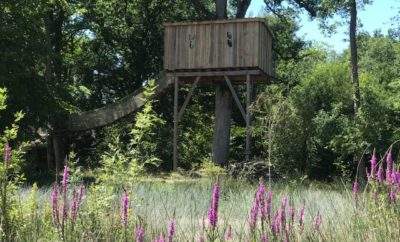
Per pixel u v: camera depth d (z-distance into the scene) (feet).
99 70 125.80
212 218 16.05
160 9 123.13
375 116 84.43
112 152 30.14
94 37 126.62
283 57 123.24
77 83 125.80
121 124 107.24
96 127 98.27
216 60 83.92
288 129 83.82
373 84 102.94
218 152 95.61
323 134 88.07
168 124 120.47
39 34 73.61
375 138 82.89
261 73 85.35
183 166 116.78
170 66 85.92
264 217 17.65
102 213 22.34
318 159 88.48
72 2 110.52
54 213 20.94
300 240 20.40
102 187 23.68
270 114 72.23
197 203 38.55
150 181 52.85
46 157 109.09
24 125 71.72
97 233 21.48
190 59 85.05
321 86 96.73
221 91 96.07
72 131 99.71
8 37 70.38
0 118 68.64
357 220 23.25
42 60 74.74
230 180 57.11
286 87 113.91
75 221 21.33
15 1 71.00
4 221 21.27
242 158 120.88
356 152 83.51
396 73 112.78
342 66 102.42
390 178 21.57
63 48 119.24
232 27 83.71
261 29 84.12
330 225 24.13
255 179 66.33
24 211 22.90
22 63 69.92
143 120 27.09
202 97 125.80
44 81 74.38
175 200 40.81
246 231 23.52
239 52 83.25
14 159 23.20
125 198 20.51
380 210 21.93
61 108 78.33
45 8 75.97
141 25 123.34
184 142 120.16
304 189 53.36
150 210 31.48
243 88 126.82
